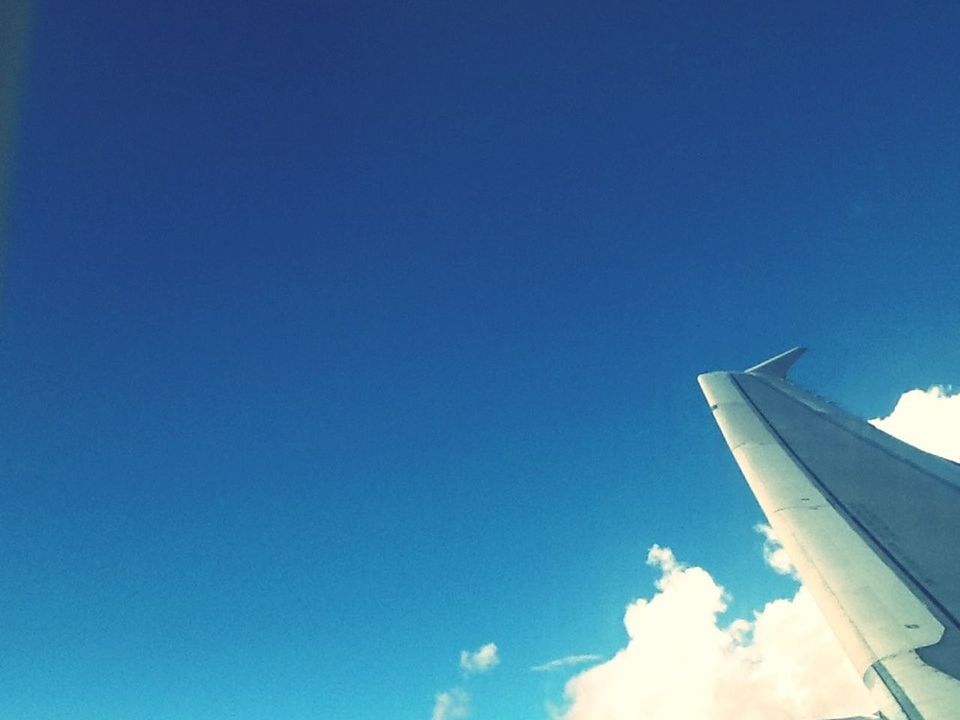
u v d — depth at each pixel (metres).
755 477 16.36
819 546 13.61
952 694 9.55
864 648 11.01
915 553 13.01
